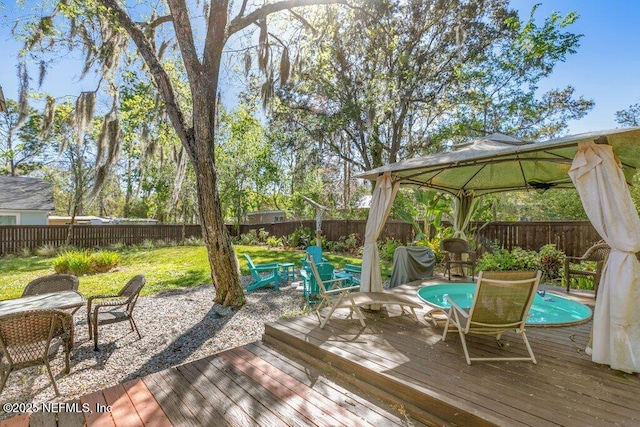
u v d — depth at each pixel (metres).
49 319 2.92
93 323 3.98
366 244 4.55
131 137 11.47
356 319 4.04
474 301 2.84
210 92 5.66
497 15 10.90
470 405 2.17
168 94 5.73
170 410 2.41
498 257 8.28
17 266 9.99
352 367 2.81
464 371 2.65
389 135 13.22
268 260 10.98
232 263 5.76
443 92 11.84
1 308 3.37
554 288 5.82
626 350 2.58
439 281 6.35
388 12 8.71
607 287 2.73
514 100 11.49
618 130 2.66
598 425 1.95
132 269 9.42
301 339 3.35
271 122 13.59
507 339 3.37
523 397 2.27
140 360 3.72
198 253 12.71
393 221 12.17
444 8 10.67
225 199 17.89
